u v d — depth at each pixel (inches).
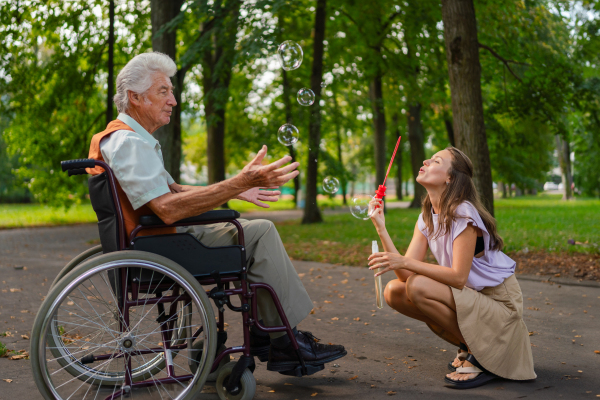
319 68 512.1
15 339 130.0
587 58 383.6
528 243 283.7
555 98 359.6
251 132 797.9
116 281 79.9
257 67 650.8
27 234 498.9
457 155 98.1
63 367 91.8
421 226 104.6
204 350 80.7
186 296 81.9
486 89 484.7
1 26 439.5
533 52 380.8
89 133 521.3
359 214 111.2
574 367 105.7
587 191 1166.3
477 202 97.0
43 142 509.7
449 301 93.8
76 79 472.1
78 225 626.8
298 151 811.4
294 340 88.3
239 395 85.8
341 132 1019.3
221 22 380.8
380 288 96.1
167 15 387.5
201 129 1171.9
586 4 375.9
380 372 104.7
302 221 539.2
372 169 1411.2
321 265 266.2
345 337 132.6
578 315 150.7
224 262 83.7
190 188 101.0
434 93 538.0
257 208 1075.9
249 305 88.6
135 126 85.7
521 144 541.0
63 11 452.4
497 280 96.7
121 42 479.8
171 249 80.8
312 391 93.8
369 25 513.7
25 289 205.3
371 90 678.5
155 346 104.0
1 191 1178.6
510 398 88.4
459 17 262.2
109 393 93.9
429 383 97.7
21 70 463.5
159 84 86.2
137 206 78.0
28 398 89.7
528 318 147.9
